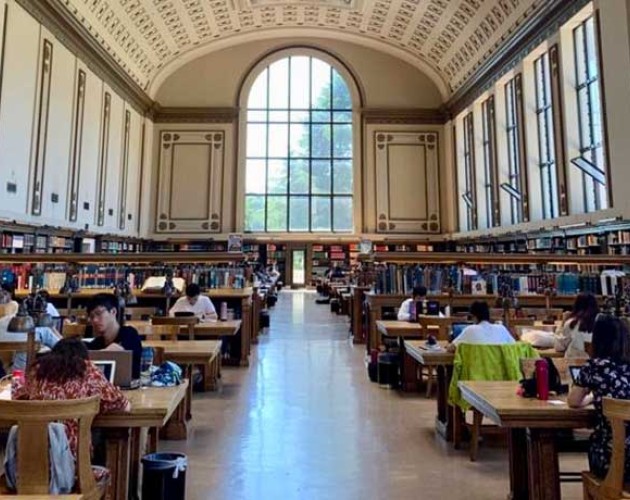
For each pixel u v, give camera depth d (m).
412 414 4.06
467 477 2.83
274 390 4.81
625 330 1.94
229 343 6.00
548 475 2.05
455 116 14.95
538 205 10.16
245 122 15.77
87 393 1.85
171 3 12.09
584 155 8.66
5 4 7.43
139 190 14.36
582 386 1.93
